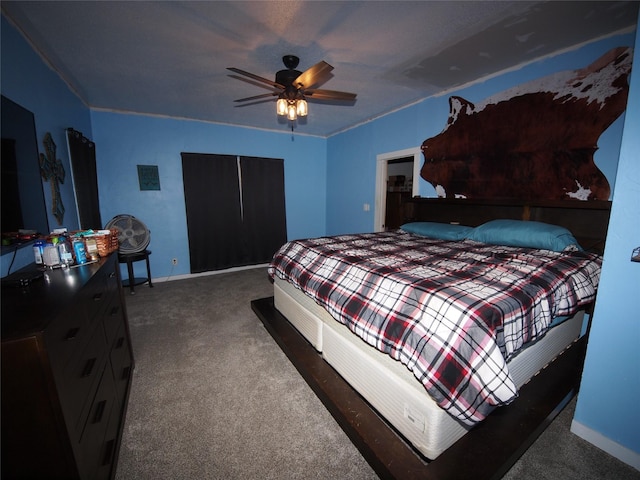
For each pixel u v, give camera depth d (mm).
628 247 1229
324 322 1930
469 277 1505
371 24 1912
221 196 4520
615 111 2037
